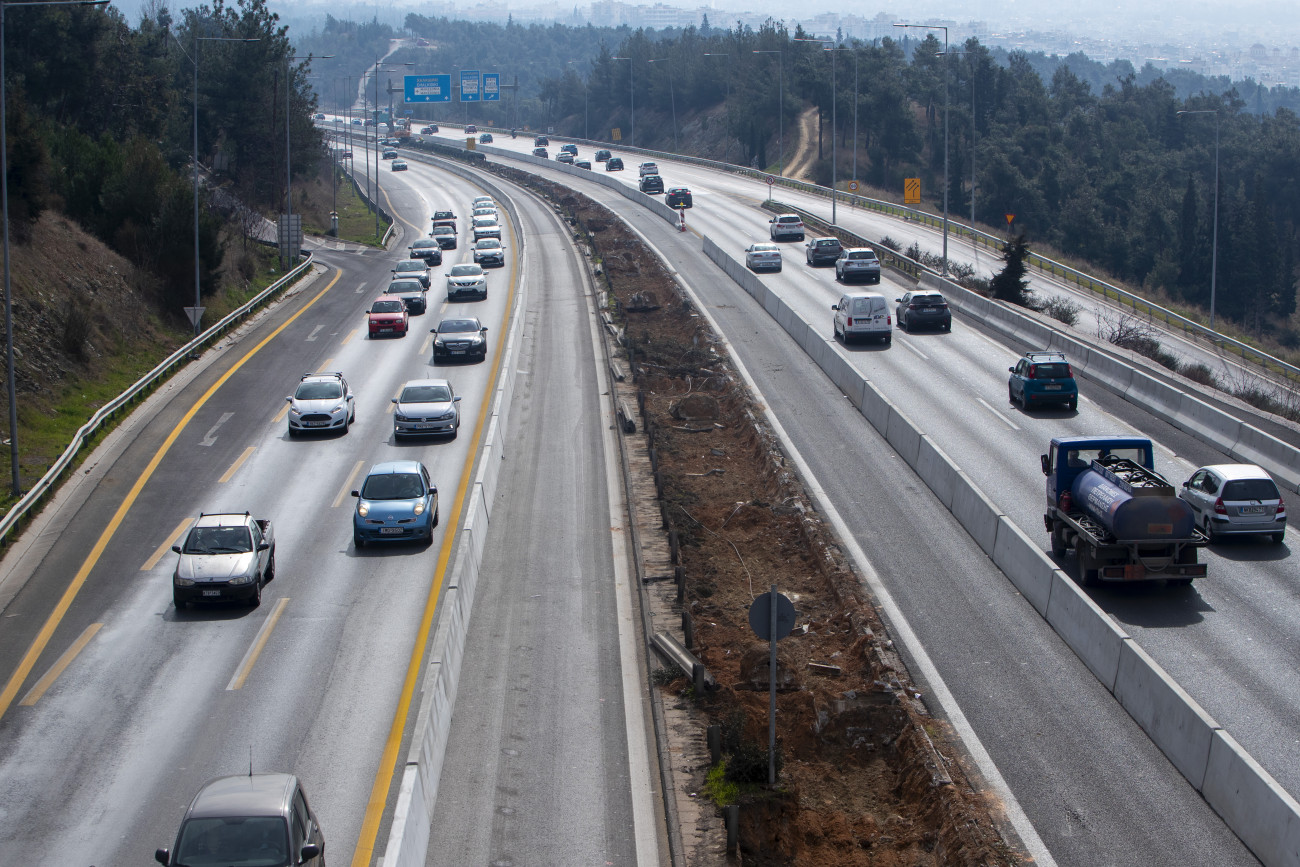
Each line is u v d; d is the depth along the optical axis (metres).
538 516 29.12
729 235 81.50
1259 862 14.38
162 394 40.25
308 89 99.75
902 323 49.75
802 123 161.62
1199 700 18.11
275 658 20.67
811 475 30.80
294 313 55.75
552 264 72.31
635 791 16.78
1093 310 60.19
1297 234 156.75
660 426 37.16
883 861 15.29
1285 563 24.03
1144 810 15.53
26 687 19.66
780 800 16.17
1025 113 163.12
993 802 15.75
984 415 35.91
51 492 30.17
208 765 16.92
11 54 66.38
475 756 17.64
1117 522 21.50
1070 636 20.41
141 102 75.62
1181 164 162.00
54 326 40.50
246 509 29.28
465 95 105.50
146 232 51.16
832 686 19.70
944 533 26.28
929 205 132.25
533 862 15.06
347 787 16.27
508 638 21.97
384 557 25.94
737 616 23.05
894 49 175.38
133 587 24.34
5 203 29.67
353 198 116.62
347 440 35.53
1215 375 45.78
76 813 15.69
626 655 21.30
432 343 49.34
